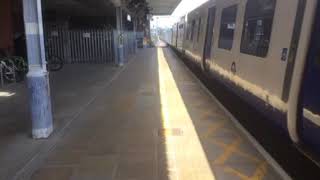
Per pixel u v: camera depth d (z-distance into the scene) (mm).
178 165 5152
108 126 7230
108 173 4930
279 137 6836
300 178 5117
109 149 5855
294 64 4895
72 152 5746
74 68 19031
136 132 6781
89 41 22266
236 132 6699
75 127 7180
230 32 9258
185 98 10203
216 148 5832
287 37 5332
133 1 27969
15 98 10375
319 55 4480
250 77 7125
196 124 7285
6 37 13648
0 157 5574
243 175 4785
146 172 4930
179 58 27031
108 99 10133
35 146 6043
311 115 4520
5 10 13500
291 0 5336
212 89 12516
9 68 13328
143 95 10750
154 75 15906
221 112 8367
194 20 18188
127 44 28328
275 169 4973
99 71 17422
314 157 4672
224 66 9711
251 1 7504
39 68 6371
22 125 7348
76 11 24250
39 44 6312
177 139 6305
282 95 5309
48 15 23078
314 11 4492
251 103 7172
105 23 29844
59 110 8711
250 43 7336
